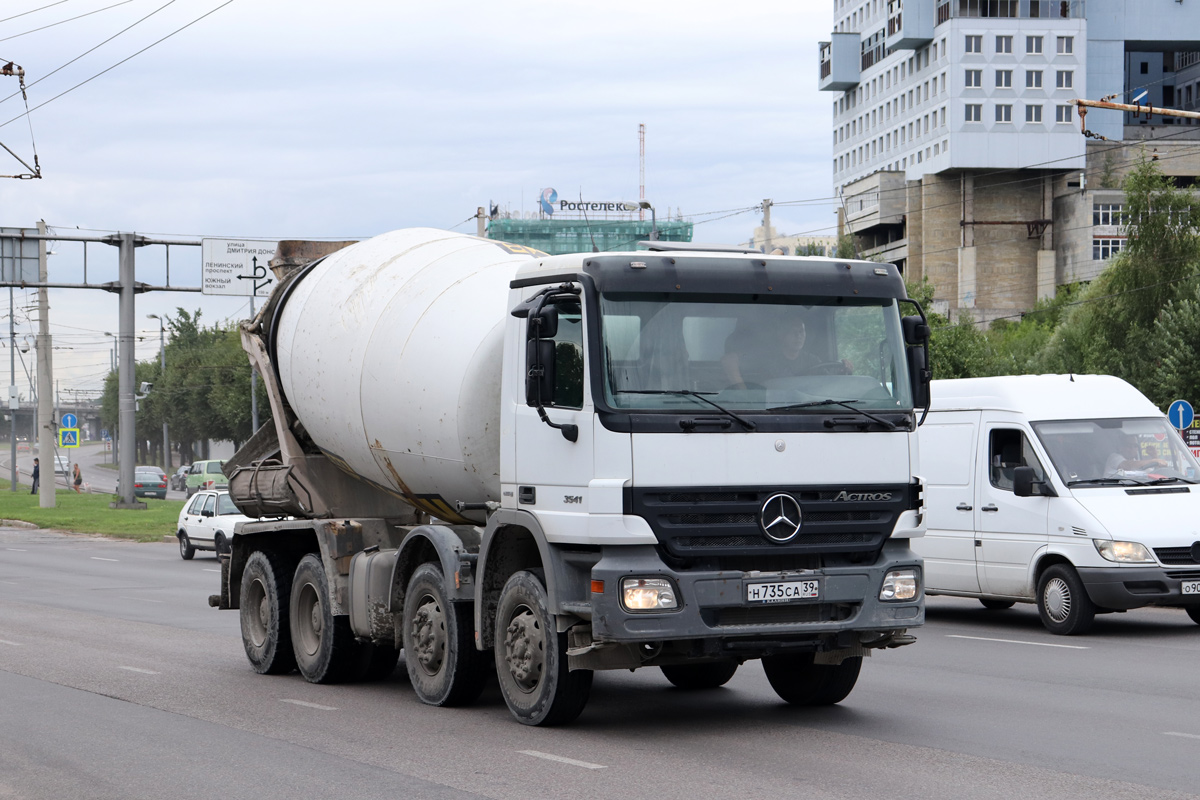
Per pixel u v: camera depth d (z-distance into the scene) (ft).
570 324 28.68
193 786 25.27
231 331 305.12
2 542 124.47
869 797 23.21
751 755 27.09
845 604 28.76
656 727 30.55
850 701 34.22
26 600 67.05
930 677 38.45
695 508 27.68
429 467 35.63
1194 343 144.05
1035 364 184.24
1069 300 269.64
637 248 30.25
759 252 31.07
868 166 464.24
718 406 28.07
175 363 318.04
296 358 40.86
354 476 40.91
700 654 27.96
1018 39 397.39
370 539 38.81
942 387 55.77
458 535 33.91
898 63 435.12
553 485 28.94
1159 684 36.96
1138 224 160.66
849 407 29.04
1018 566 51.62
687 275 28.32
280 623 40.75
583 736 29.50
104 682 39.50
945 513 54.80
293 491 40.65
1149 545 48.24
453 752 27.96
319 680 38.93
